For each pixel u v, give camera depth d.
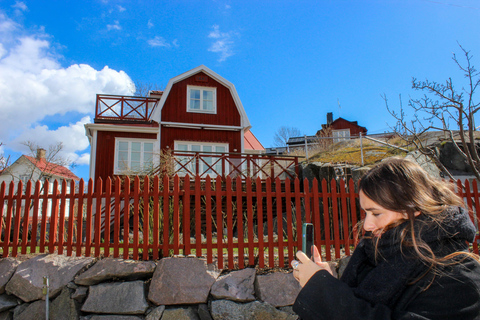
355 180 8.52
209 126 13.39
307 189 4.27
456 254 0.94
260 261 3.97
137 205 4.05
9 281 3.87
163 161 8.79
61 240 4.09
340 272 4.06
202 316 3.59
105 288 3.73
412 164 1.11
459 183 4.78
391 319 0.92
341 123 32.97
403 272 0.97
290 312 3.63
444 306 0.89
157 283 3.72
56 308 3.71
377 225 1.12
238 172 10.63
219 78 14.05
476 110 5.52
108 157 13.19
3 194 4.26
